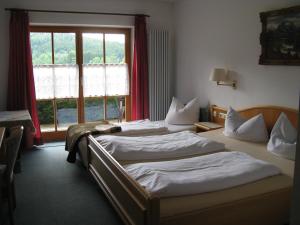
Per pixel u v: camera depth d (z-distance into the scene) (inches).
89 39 226.5
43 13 204.5
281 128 130.0
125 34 236.1
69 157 165.6
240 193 90.4
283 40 137.6
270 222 93.1
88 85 230.4
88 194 136.9
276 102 146.6
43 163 177.5
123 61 238.8
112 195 111.3
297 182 36.1
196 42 211.2
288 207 95.5
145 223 80.7
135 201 86.0
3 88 203.8
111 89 237.3
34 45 213.2
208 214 82.4
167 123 202.2
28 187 143.9
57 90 222.7
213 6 189.5
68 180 152.6
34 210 121.7
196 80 214.4
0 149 116.6
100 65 231.6
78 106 230.7
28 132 201.9
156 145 129.4
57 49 219.5
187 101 227.9
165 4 237.1
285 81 140.6
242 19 165.0
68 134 183.8
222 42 183.0
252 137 145.2
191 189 87.7
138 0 227.3
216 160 108.9
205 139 135.6
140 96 234.7
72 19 211.2
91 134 156.3
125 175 96.0
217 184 91.2
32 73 206.4
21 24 197.6
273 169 102.5
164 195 85.4
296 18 130.6
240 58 168.7
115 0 220.2
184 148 126.1
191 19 215.3
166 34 236.7
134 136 160.4
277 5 142.0
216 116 190.9
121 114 238.2
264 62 149.0
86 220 114.4
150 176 94.0
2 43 199.5
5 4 195.8
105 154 117.3
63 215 117.9
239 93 171.5
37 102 220.5
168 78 243.0
